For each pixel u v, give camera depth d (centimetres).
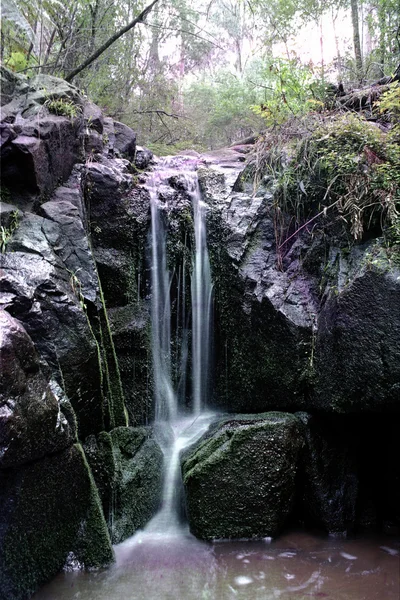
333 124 451
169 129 1026
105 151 548
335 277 393
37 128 425
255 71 1216
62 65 679
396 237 354
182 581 300
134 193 507
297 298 417
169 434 461
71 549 312
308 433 385
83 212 448
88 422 354
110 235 479
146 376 470
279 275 442
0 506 258
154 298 503
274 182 479
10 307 303
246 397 453
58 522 299
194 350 509
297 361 399
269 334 422
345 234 404
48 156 433
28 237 362
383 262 345
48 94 491
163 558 333
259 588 292
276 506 363
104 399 380
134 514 370
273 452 365
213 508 361
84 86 772
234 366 466
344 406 362
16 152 400
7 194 404
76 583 296
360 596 283
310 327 399
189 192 536
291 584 297
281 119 530
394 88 472
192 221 518
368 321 344
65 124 468
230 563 326
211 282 504
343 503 380
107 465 349
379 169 384
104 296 470
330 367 372
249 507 361
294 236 462
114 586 294
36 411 266
